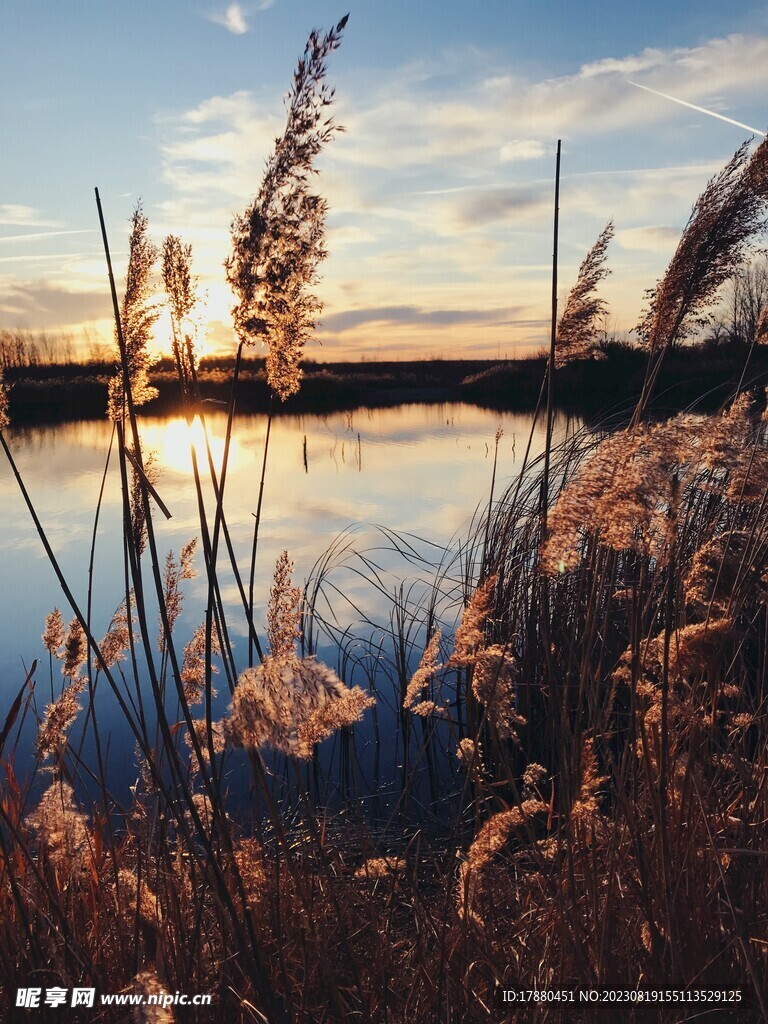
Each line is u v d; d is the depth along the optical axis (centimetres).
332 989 204
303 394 3866
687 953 200
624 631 329
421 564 805
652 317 221
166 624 186
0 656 607
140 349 229
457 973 212
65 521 1160
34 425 3006
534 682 403
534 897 240
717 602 225
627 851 216
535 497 493
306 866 254
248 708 146
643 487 151
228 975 202
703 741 226
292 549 905
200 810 240
